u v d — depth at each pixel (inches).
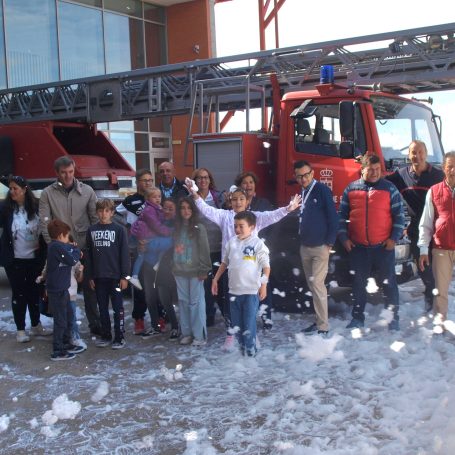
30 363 210.2
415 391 161.8
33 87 436.5
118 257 223.1
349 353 198.7
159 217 229.5
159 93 383.6
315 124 265.0
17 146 417.1
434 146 286.7
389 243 219.9
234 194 214.5
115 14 781.9
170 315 233.3
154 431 151.5
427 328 221.1
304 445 138.3
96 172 402.0
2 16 660.1
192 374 190.9
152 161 792.3
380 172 222.5
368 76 316.2
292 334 230.2
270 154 286.8
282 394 167.8
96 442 147.3
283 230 263.1
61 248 210.5
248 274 201.9
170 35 836.6
